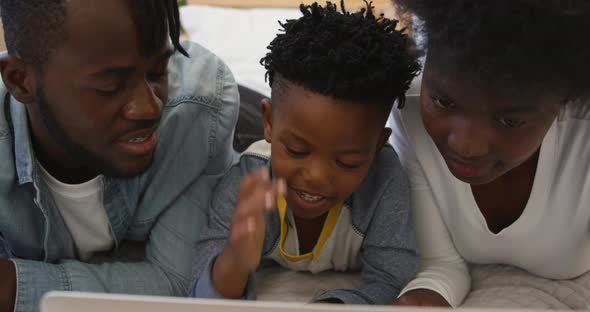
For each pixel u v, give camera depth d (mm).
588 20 609
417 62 838
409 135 966
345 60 790
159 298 507
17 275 918
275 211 976
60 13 756
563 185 911
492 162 771
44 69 809
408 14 788
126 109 823
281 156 855
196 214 1063
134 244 1166
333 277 1090
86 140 864
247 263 724
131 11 761
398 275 963
